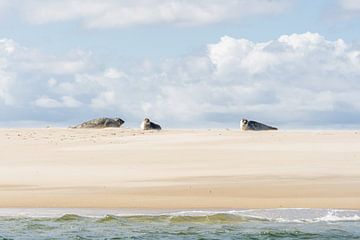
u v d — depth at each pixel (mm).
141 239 36875
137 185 56812
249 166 69375
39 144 92688
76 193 52969
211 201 48938
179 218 42188
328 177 60344
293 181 57875
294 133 103938
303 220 41938
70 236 37656
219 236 37469
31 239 37000
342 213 44281
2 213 44781
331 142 90812
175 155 79438
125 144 92125
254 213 44281
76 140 97812
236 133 105375
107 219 42062
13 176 64062
